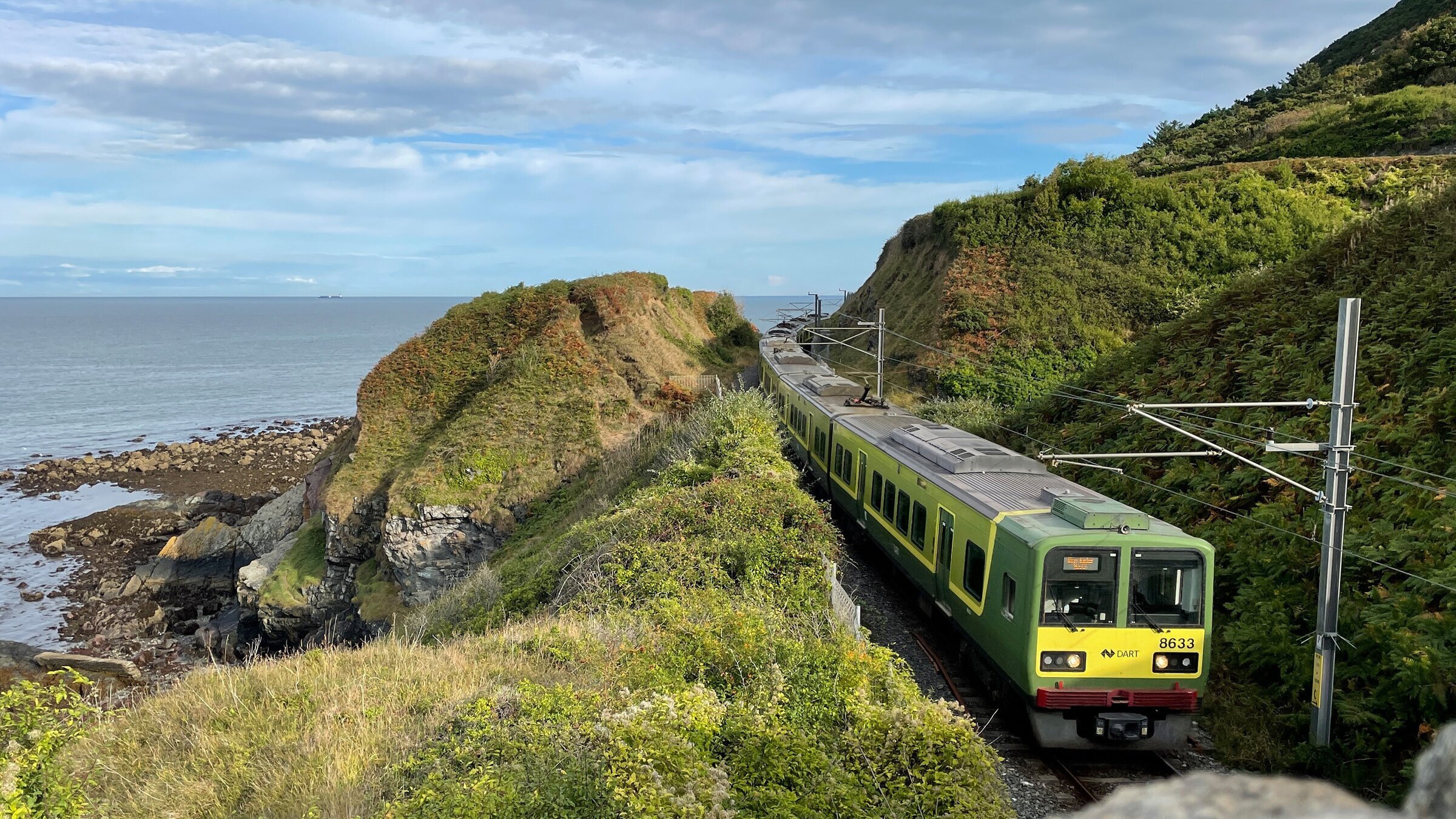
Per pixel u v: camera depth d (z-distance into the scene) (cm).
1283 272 2091
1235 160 4994
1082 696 1048
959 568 1295
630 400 3669
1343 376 1005
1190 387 1972
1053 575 1052
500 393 3575
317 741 908
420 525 3136
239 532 4109
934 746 819
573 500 3136
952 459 1433
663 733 800
